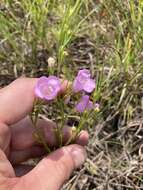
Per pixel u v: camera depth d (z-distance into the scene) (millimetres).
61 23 208
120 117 195
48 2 211
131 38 207
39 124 143
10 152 147
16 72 210
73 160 128
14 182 120
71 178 183
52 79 118
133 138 192
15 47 208
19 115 134
